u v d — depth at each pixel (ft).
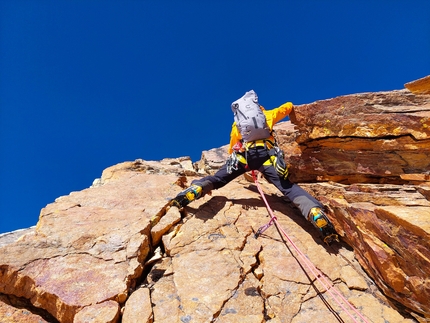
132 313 6.95
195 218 10.00
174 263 8.34
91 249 8.45
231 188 12.64
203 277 7.85
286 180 9.74
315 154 10.63
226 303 7.22
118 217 9.77
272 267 8.30
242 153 10.35
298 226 9.98
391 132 8.59
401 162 8.67
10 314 7.34
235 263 8.28
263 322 6.86
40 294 7.36
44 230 9.03
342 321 6.99
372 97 9.24
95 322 6.64
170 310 7.06
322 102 9.88
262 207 10.97
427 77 7.20
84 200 10.96
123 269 7.91
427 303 6.53
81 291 7.30
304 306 7.32
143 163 16.21
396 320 7.02
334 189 9.67
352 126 9.20
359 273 8.32
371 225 7.76
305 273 8.16
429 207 7.28
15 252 8.18
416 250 6.56
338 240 8.82
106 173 15.05
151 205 10.50
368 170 9.29
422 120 8.00
